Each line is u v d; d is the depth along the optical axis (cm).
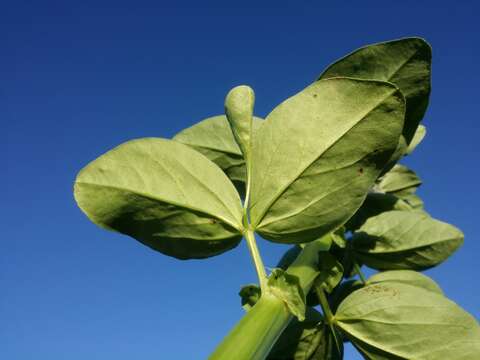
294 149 22
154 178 22
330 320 26
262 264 23
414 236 32
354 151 22
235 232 23
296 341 28
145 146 22
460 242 32
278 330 22
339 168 22
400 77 27
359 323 26
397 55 27
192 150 23
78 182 22
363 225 33
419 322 25
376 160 22
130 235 23
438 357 24
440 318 25
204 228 23
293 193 23
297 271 25
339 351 28
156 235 23
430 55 26
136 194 22
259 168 23
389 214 33
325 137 22
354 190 22
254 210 23
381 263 33
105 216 22
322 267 26
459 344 24
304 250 26
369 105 21
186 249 24
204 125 32
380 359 25
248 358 21
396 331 25
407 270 32
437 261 32
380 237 33
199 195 23
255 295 24
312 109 22
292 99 22
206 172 23
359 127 22
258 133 23
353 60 27
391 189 39
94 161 22
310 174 22
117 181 22
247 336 21
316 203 22
